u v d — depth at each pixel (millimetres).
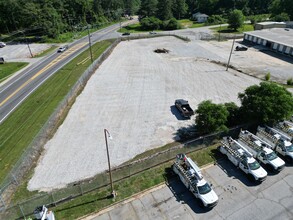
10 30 94250
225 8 144375
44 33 88062
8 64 59281
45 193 21734
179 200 21453
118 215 19953
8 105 37969
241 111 30375
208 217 19875
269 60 60562
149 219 19672
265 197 21766
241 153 24766
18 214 19531
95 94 41125
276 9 116688
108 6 150125
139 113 35219
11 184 22094
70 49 73125
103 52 63781
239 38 85562
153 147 28156
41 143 28062
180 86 44438
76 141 29078
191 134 30594
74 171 24484
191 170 22312
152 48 71312
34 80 48156
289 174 24531
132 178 23703
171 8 135250
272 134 28422
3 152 26719
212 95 40906
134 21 146000
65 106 36750
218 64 56844
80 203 20922
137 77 48531
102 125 32250
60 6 105938
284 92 28781
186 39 81875
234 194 22078
